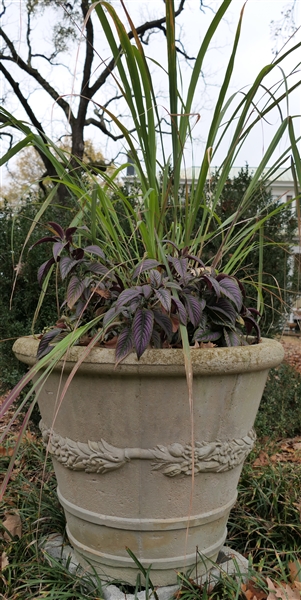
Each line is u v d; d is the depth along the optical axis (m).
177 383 0.99
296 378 2.83
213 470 1.09
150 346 1.06
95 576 1.13
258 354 1.05
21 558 1.27
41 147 1.17
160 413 1.01
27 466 1.89
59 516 1.43
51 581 1.14
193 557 1.14
